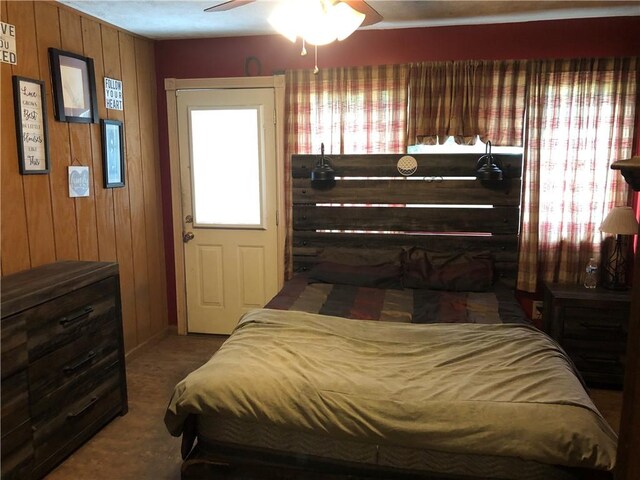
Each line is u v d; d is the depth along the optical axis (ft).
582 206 11.03
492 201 11.36
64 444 7.79
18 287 7.25
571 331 10.14
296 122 12.04
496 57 11.10
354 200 11.93
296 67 12.01
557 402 5.61
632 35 10.46
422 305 9.57
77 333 7.97
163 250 13.33
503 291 10.65
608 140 10.69
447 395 5.78
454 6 9.63
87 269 8.43
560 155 10.96
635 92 10.47
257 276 13.10
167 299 13.57
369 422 5.64
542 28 10.80
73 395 7.93
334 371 6.37
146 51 12.17
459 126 11.16
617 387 10.36
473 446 5.39
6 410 6.58
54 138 9.09
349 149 11.93
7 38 7.97
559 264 11.32
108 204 10.81
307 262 12.39
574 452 5.20
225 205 12.95
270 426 6.08
